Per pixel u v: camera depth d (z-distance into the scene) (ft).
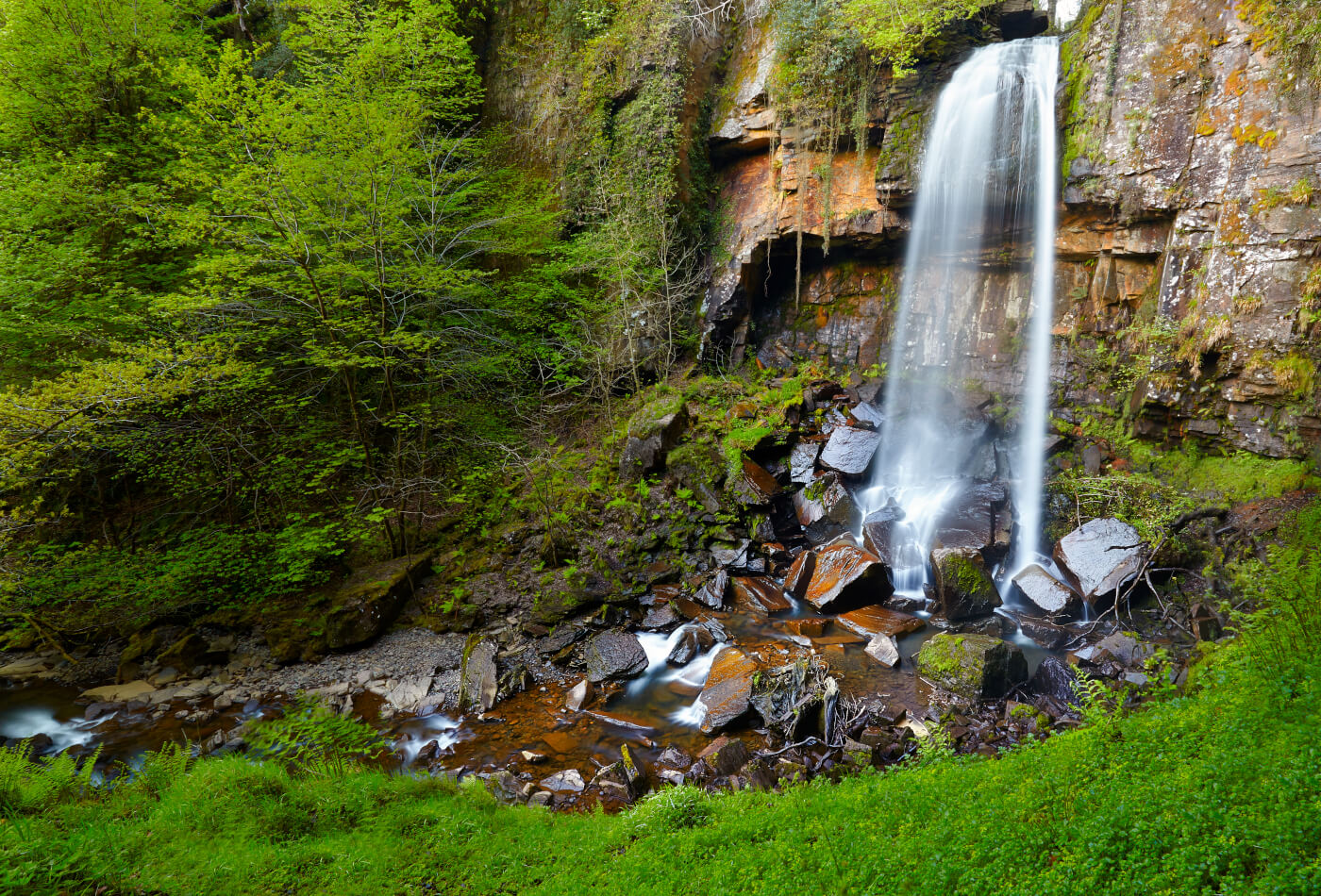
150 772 21.27
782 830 17.03
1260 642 18.81
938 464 47.42
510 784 26.04
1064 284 45.70
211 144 40.86
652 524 44.32
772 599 39.63
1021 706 27.32
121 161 45.34
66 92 45.27
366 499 46.24
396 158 40.19
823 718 27.76
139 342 37.29
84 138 45.98
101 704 33.65
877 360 54.95
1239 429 36.42
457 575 42.86
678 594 40.40
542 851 18.67
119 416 35.63
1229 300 36.29
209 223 37.09
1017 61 45.50
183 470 45.19
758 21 57.31
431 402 51.85
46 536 44.86
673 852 17.02
